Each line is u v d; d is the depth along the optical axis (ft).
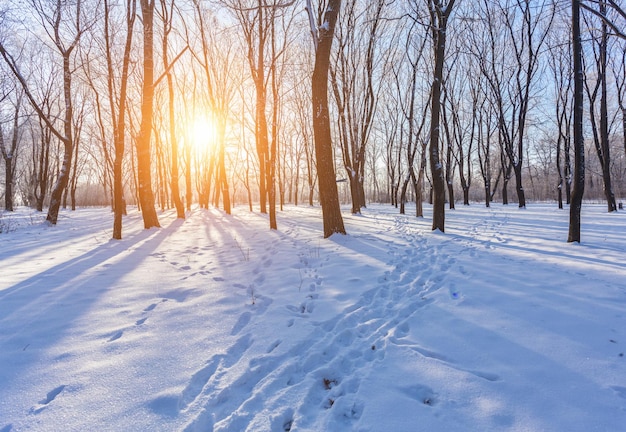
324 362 8.97
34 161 97.45
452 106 78.07
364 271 16.67
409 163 55.83
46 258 22.00
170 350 9.43
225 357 9.18
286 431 6.62
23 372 8.27
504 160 82.74
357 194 56.65
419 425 6.36
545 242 23.67
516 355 8.57
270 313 11.93
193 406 7.15
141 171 37.60
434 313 11.49
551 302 11.74
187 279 16.62
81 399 7.27
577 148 22.12
